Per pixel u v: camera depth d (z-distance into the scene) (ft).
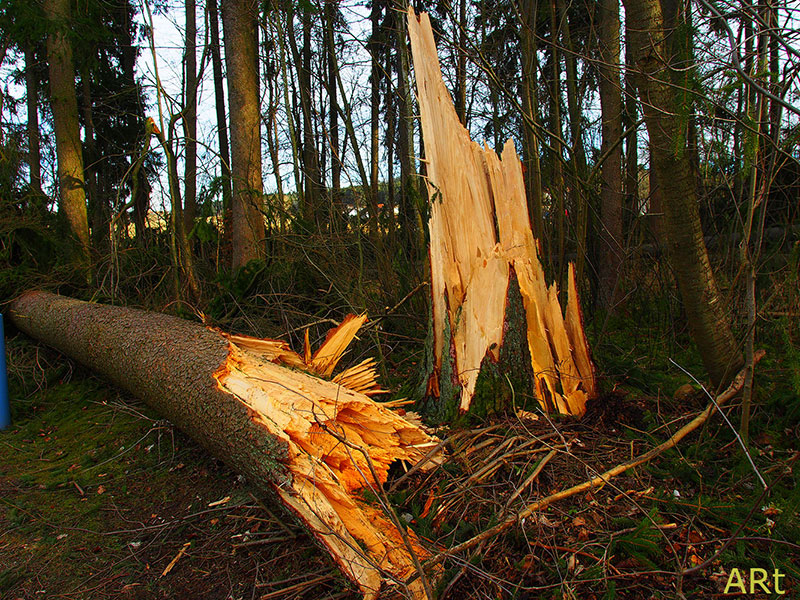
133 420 13.62
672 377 13.10
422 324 17.11
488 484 8.25
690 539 7.22
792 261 9.12
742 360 10.23
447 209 10.92
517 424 9.70
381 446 8.86
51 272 20.48
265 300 17.97
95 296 17.76
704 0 6.11
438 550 6.92
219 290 19.31
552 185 16.74
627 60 17.13
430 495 8.26
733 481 8.30
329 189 21.94
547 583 6.58
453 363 10.42
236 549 8.15
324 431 7.82
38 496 10.20
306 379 9.61
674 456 8.97
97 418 14.12
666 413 10.63
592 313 18.16
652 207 21.07
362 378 10.56
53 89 22.47
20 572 7.92
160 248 22.50
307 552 7.75
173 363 10.53
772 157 8.32
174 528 8.87
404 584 5.98
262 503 8.95
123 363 12.21
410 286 18.43
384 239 20.97
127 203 19.11
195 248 26.13
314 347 16.06
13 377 16.34
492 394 10.00
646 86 8.86
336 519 6.86
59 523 9.23
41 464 11.73
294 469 7.33
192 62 31.50
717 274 15.30
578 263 15.31
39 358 17.48
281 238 19.25
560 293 14.48
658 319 16.57
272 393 8.62
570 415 10.23
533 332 10.80
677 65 7.81
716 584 6.46
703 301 9.98
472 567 6.35
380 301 18.16
